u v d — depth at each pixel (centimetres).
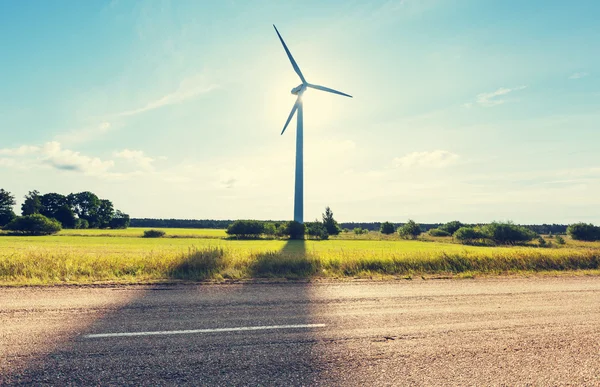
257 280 995
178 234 7456
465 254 1423
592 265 1455
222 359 415
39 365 385
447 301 763
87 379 356
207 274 1042
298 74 4491
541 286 987
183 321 568
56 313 597
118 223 12769
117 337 482
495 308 703
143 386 346
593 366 421
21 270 981
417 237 6631
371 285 960
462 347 475
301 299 753
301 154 4925
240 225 6378
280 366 400
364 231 8731
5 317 568
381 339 499
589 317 642
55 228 7300
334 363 412
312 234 6122
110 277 989
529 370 407
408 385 363
